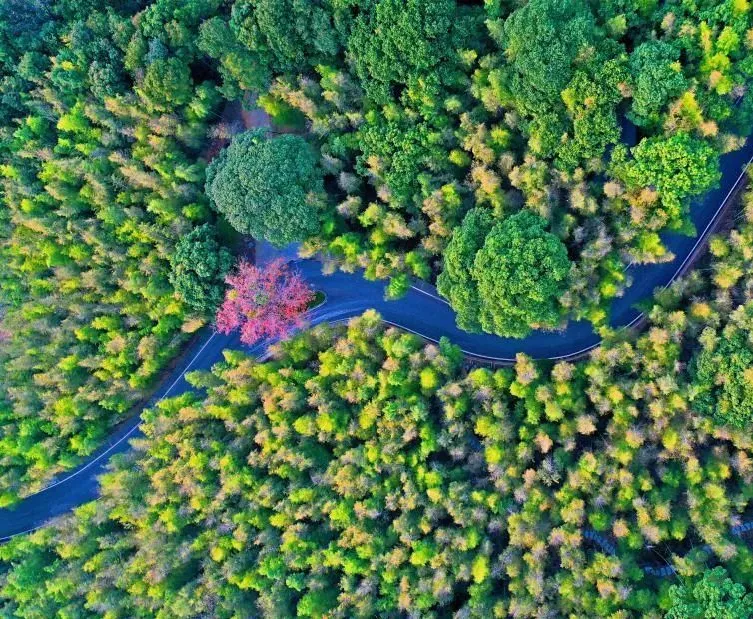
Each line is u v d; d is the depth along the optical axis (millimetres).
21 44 64375
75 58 63969
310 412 60375
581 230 53844
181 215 64438
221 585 58375
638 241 53375
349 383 58312
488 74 54844
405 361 57875
